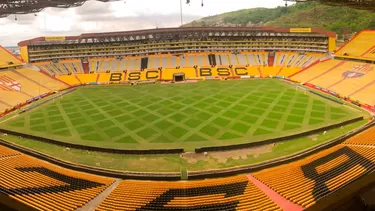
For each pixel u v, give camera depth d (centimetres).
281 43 12388
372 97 7206
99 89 10100
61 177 3731
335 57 10406
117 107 7569
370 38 10219
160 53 12962
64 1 4169
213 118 6372
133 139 5394
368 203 1862
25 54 11631
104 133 5744
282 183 3356
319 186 3120
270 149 4772
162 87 10000
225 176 3916
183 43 12900
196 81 10875
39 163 4328
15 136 5800
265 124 5872
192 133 5578
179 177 3859
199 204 2922
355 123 5841
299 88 8931
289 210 2808
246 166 4125
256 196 3088
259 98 7869
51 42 12231
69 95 9231
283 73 10994
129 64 12362
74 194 3206
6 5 4244
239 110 6869
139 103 7881
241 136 5316
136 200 3070
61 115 7038
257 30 12556
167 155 4728
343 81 8606
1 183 3164
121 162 4509
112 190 3428
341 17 17100
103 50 12825
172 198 3089
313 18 19150
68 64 12306
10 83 9469
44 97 9175
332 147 4472
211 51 12938
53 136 5634
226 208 2841
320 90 8638
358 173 3281
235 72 11488
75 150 5025
